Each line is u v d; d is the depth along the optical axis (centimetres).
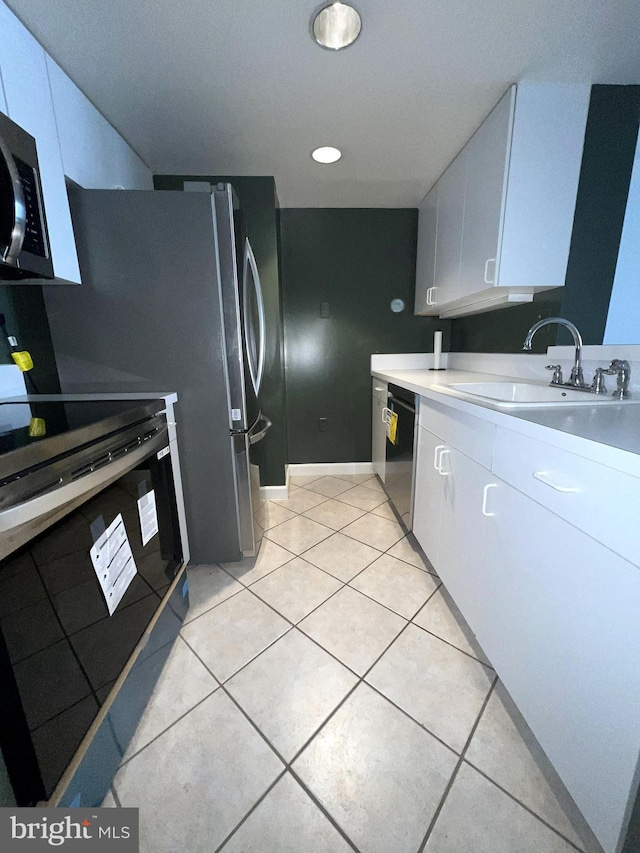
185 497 168
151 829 82
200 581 169
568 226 153
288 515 237
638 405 116
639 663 62
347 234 274
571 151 148
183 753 97
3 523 56
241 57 127
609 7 108
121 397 131
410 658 126
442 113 159
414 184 231
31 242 103
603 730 70
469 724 104
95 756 84
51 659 69
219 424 160
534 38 120
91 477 78
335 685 116
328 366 293
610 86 143
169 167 208
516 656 99
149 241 141
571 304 160
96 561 84
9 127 95
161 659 120
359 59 129
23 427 80
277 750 98
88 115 147
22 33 108
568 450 77
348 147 188
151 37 118
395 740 100
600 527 69
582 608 75
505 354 212
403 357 292
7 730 60
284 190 240
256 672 121
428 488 169
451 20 112
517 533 98
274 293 234
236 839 80
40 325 148
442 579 152
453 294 202
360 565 181
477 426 120
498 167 153
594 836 79
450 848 78
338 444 306
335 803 86
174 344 150
